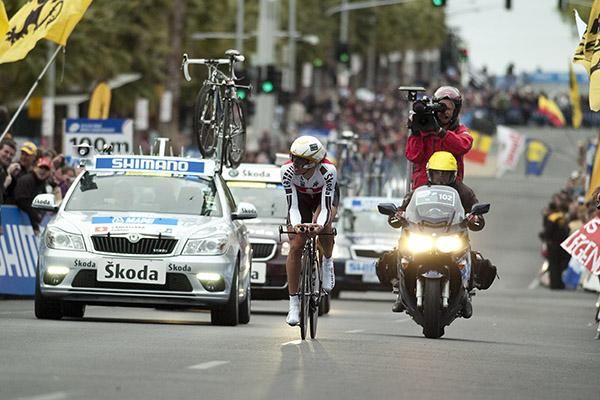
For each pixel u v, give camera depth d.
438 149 38.66
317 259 36.94
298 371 28.36
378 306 67.12
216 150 48.16
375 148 111.38
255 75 114.69
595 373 31.20
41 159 54.84
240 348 32.78
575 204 94.12
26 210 54.81
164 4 125.88
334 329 42.69
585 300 79.19
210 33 141.12
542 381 28.88
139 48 123.75
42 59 101.75
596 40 47.62
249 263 44.34
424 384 27.14
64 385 24.95
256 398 24.12
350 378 27.59
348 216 75.44
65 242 40.69
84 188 43.03
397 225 38.16
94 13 109.19
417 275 37.59
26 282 55.34
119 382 25.61
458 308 38.03
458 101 38.88
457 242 37.41
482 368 30.70
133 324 40.25
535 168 197.62
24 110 116.88
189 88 144.00
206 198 43.06
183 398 23.84
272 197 57.06
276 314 53.41
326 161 36.47
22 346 31.52
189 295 40.66
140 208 42.47
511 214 155.88
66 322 39.97
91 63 108.44
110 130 68.62
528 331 45.75
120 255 40.50
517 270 115.00
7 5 84.94
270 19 127.81
